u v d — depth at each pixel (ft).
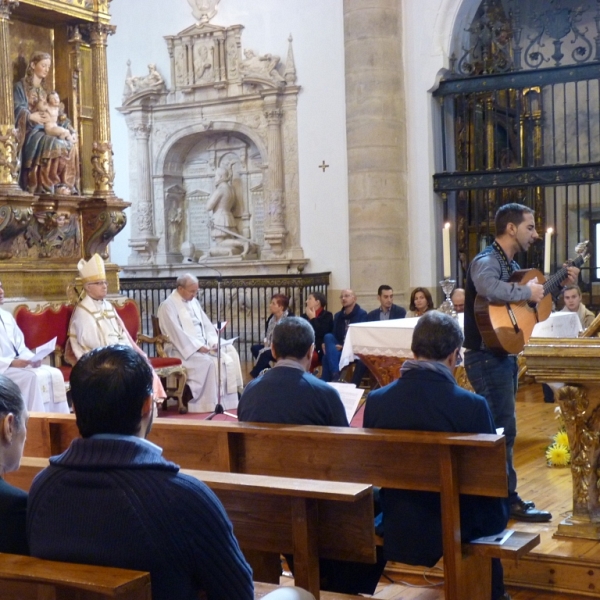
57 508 6.61
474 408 11.11
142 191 47.47
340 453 11.51
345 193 42.73
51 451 14.08
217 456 12.44
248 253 46.29
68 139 28.17
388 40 40.09
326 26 42.88
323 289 42.98
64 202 28.07
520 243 15.51
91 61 29.09
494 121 44.04
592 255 46.26
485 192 40.98
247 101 45.09
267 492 9.39
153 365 27.66
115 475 6.53
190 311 29.60
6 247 26.35
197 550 6.57
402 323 23.65
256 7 44.60
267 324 30.73
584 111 47.47
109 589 5.65
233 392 29.81
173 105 46.70
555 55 37.60
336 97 42.75
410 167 40.98
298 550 9.91
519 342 15.30
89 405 6.82
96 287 26.61
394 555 11.39
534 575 13.43
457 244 41.96
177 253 48.42
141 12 47.39
